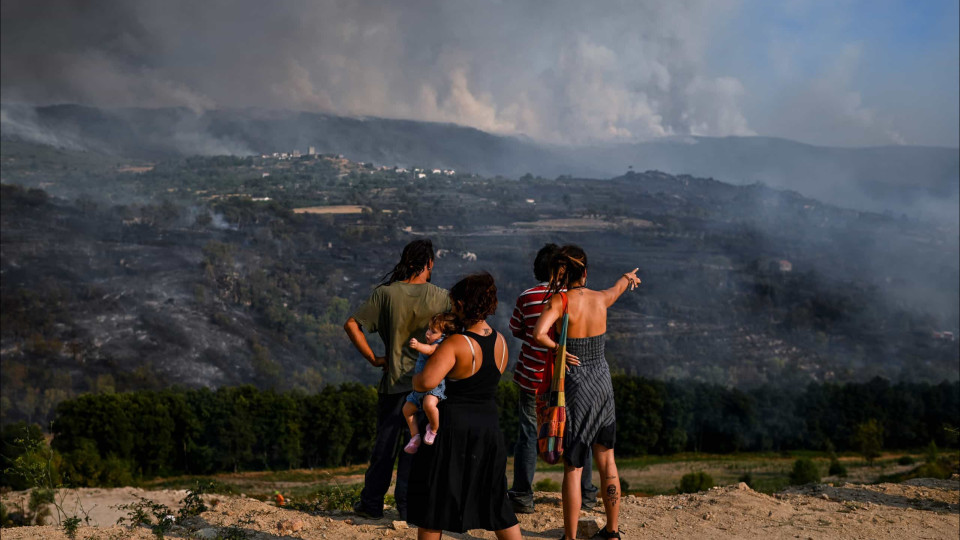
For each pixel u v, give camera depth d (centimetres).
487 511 378
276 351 17775
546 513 543
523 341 512
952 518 570
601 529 473
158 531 462
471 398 379
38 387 14212
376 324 477
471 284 380
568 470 439
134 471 5862
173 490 1212
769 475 6203
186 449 6475
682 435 7906
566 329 423
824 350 19788
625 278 460
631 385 7681
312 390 15475
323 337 18550
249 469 6788
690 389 8325
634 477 6100
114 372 15425
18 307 17788
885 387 9050
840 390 8856
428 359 375
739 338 19800
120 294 19525
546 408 423
